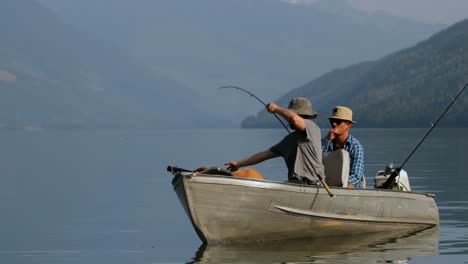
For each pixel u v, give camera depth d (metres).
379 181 32.75
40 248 29.83
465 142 134.25
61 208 43.22
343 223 29.14
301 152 27.44
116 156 108.81
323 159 29.38
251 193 26.78
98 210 42.06
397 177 32.69
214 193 26.44
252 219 27.25
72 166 83.75
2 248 29.91
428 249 27.19
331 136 29.62
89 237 32.44
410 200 31.25
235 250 26.91
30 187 57.22
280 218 27.61
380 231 30.52
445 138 161.38
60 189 55.31
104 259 27.22
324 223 28.69
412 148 114.19
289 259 25.27
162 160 95.69
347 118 29.47
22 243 31.06
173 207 43.03
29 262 27.08
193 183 26.12
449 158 83.75
